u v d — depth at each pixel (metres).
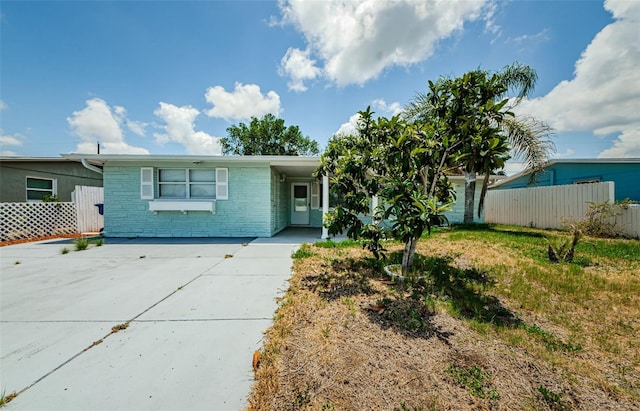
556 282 3.41
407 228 2.99
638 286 3.28
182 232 8.10
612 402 1.55
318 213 11.43
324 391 1.62
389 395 1.58
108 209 8.00
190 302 3.03
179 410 1.50
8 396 1.59
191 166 8.15
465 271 3.97
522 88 8.56
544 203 8.54
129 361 1.94
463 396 1.58
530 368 1.83
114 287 3.54
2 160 9.80
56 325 2.49
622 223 6.27
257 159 7.61
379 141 3.90
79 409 1.51
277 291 3.38
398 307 2.79
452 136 3.41
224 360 1.95
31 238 8.05
